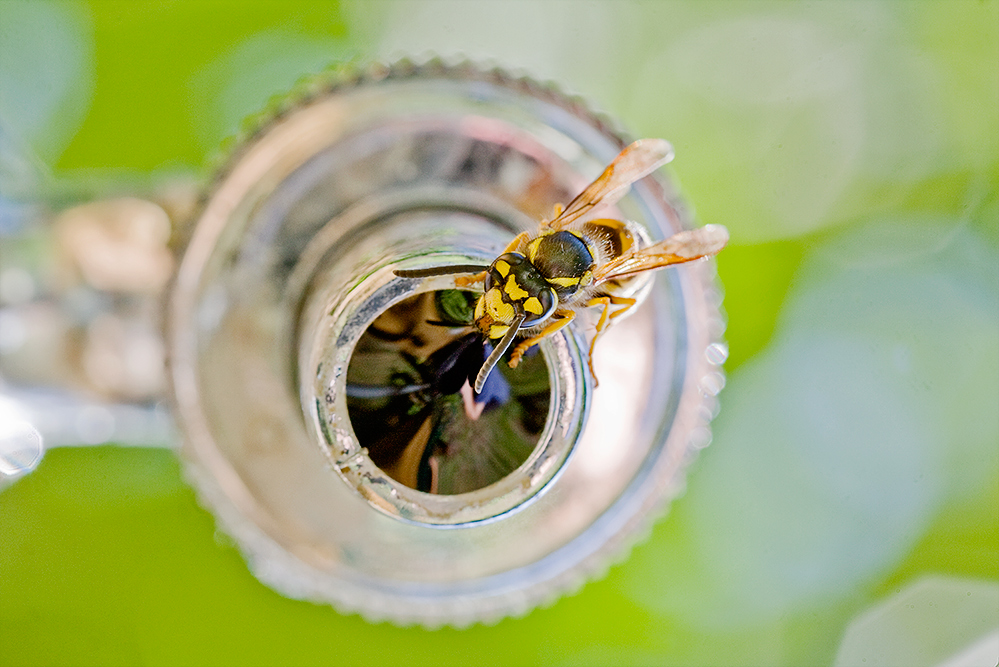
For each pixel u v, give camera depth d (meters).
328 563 0.11
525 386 0.10
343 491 0.11
